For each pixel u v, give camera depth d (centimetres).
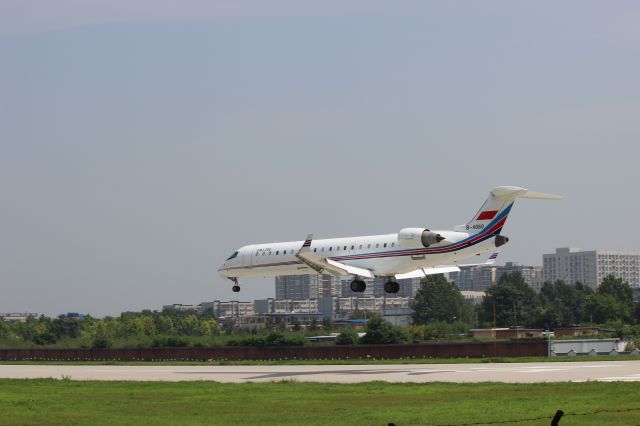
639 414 3488
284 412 3825
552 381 4984
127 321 19300
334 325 18888
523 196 6919
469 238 7131
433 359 8162
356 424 3403
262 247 8531
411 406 3934
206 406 4122
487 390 4519
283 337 12144
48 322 18950
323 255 7862
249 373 6631
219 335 12975
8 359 11106
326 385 5059
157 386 5338
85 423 3553
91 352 10506
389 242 7500
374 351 8894
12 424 3534
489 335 14825
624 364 6469
